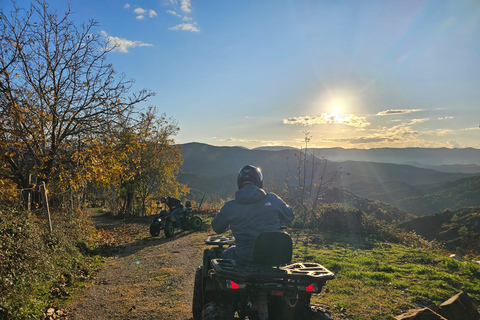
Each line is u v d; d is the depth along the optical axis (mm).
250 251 3838
